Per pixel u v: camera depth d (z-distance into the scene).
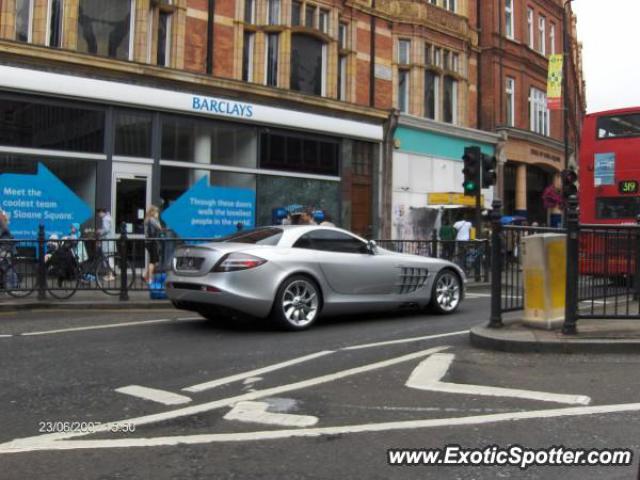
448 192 22.92
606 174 14.51
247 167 17.48
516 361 6.35
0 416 4.66
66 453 3.93
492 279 7.57
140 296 11.75
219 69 17.11
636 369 5.92
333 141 19.64
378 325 9.04
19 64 13.43
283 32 18.33
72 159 14.40
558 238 7.52
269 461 3.80
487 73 26.14
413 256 10.05
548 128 30.36
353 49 20.59
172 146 16.02
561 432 4.25
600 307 7.68
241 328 8.64
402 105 22.70
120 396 5.20
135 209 15.34
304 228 9.02
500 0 26.59
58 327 8.66
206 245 8.52
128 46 15.56
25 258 10.91
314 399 5.10
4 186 13.44
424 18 22.64
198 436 4.23
